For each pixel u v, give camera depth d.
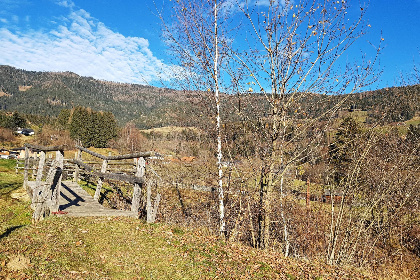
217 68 8.60
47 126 78.12
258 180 8.47
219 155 8.44
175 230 7.37
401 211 10.86
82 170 13.41
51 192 7.20
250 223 8.77
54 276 4.19
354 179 9.29
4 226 6.26
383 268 9.48
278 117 7.96
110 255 5.29
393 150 9.77
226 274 5.32
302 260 7.61
